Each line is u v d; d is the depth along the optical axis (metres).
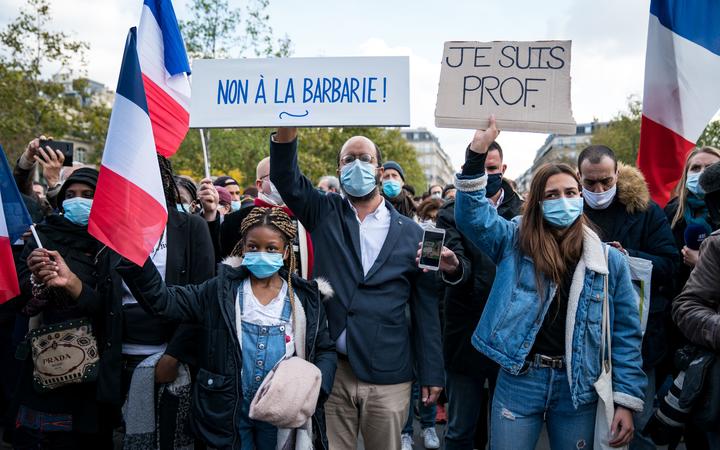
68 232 3.25
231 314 2.77
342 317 3.03
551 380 2.75
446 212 3.78
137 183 2.75
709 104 4.32
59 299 3.11
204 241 3.51
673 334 3.85
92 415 3.10
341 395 3.07
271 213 2.90
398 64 2.89
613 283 2.81
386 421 3.01
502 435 2.82
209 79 2.98
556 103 2.77
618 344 2.81
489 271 3.62
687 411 2.71
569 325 2.72
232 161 25.86
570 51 2.78
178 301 2.81
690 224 3.80
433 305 3.17
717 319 2.55
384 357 3.00
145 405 3.09
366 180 3.11
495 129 2.77
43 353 3.01
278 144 3.02
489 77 2.82
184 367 3.14
